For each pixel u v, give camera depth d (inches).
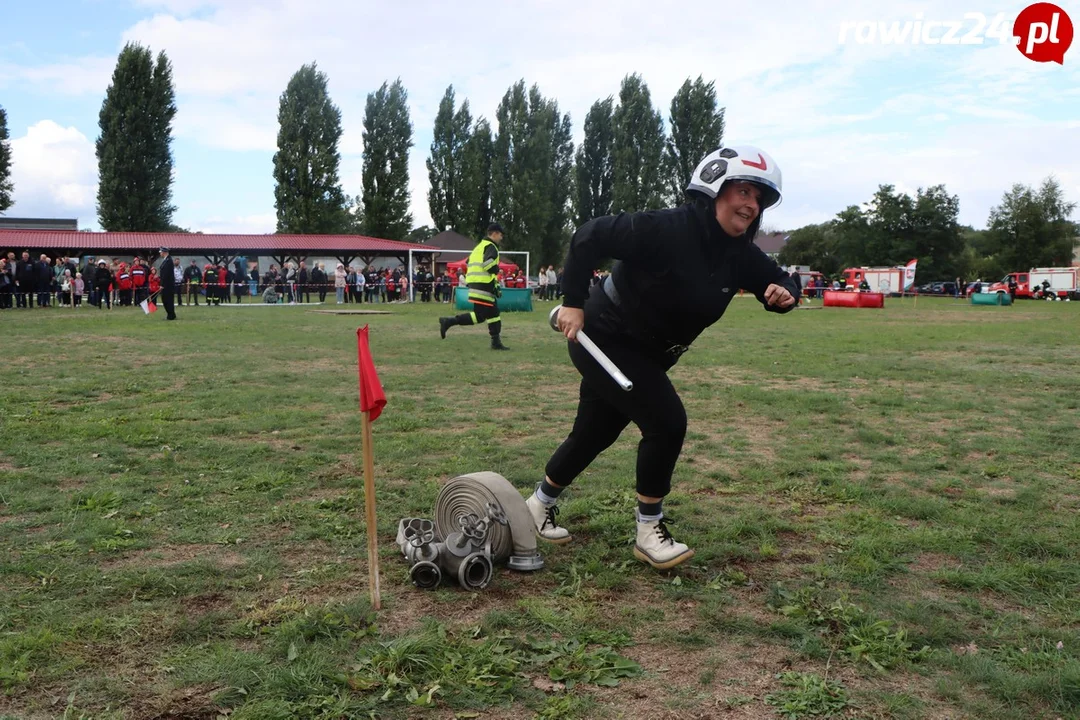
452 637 112.1
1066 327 824.9
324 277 1450.5
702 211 128.2
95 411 284.0
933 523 169.2
